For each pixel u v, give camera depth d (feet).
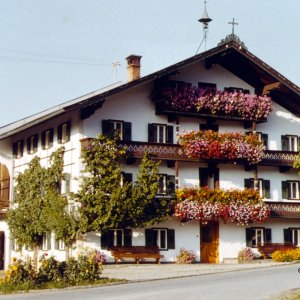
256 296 75.05
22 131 149.48
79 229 127.95
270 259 147.64
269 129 156.04
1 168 171.12
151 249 136.98
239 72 152.56
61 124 143.02
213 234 146.41
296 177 157.28
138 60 158.51
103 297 78.43
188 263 140.05
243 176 151.12
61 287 93.86
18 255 159.53
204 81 148.46
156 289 86.28
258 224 151.12
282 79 150.20
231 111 146.82
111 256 134.10
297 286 85.05
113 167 131.34
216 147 141.28
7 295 86.99
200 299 73.26
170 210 136.77
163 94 140.26
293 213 151.53
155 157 137.49
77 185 134.72
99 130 136.26
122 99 139.54
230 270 115.96
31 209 144.97
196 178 146.30
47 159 148.46
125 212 130.21
